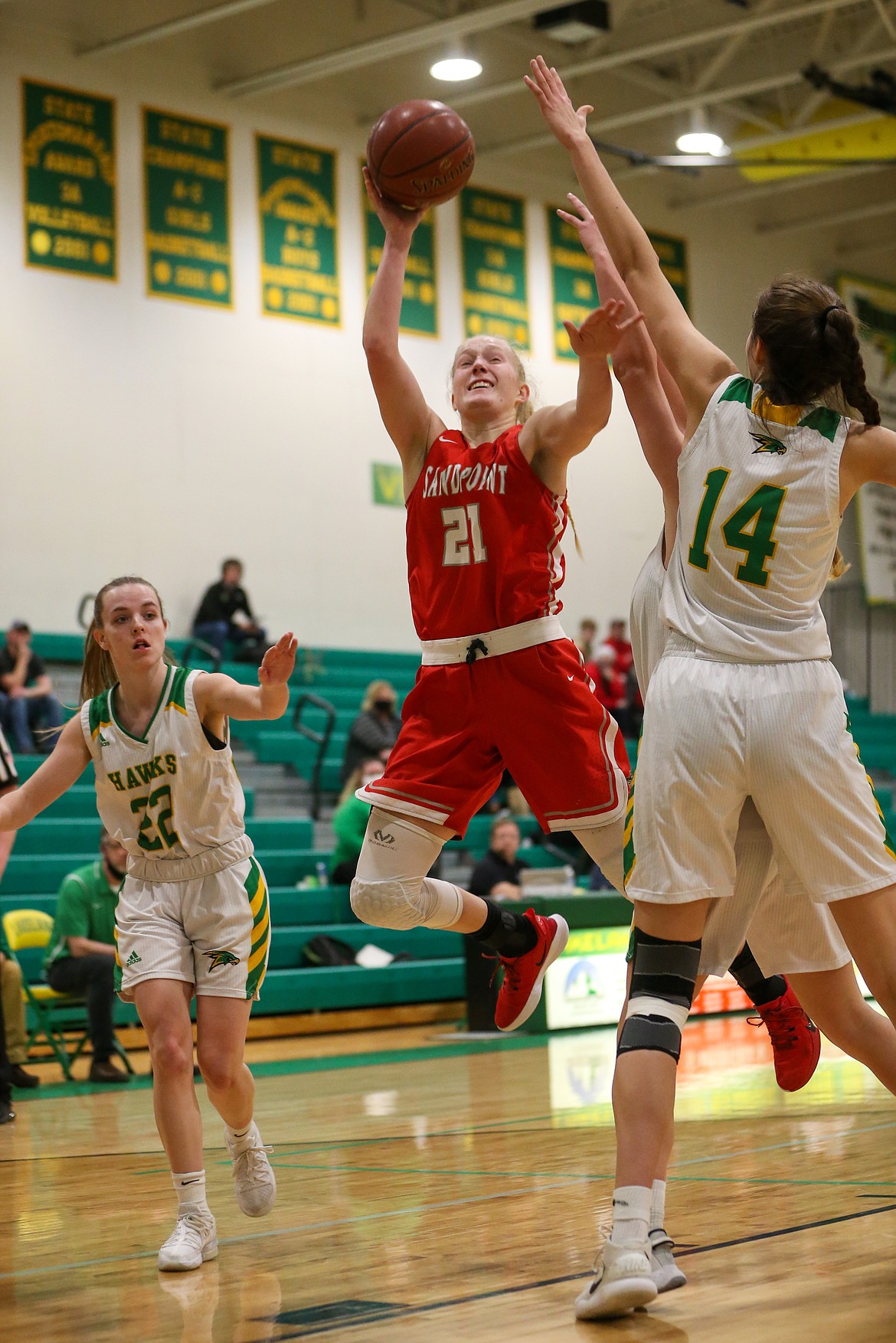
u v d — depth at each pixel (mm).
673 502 3559
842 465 3176
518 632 4309
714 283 22297
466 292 19703
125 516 16562
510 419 4578
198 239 17328
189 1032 3961
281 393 18031
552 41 19969
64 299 16250
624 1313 2998
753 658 3125
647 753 3162
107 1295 3477
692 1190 4379
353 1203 4523
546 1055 9438
